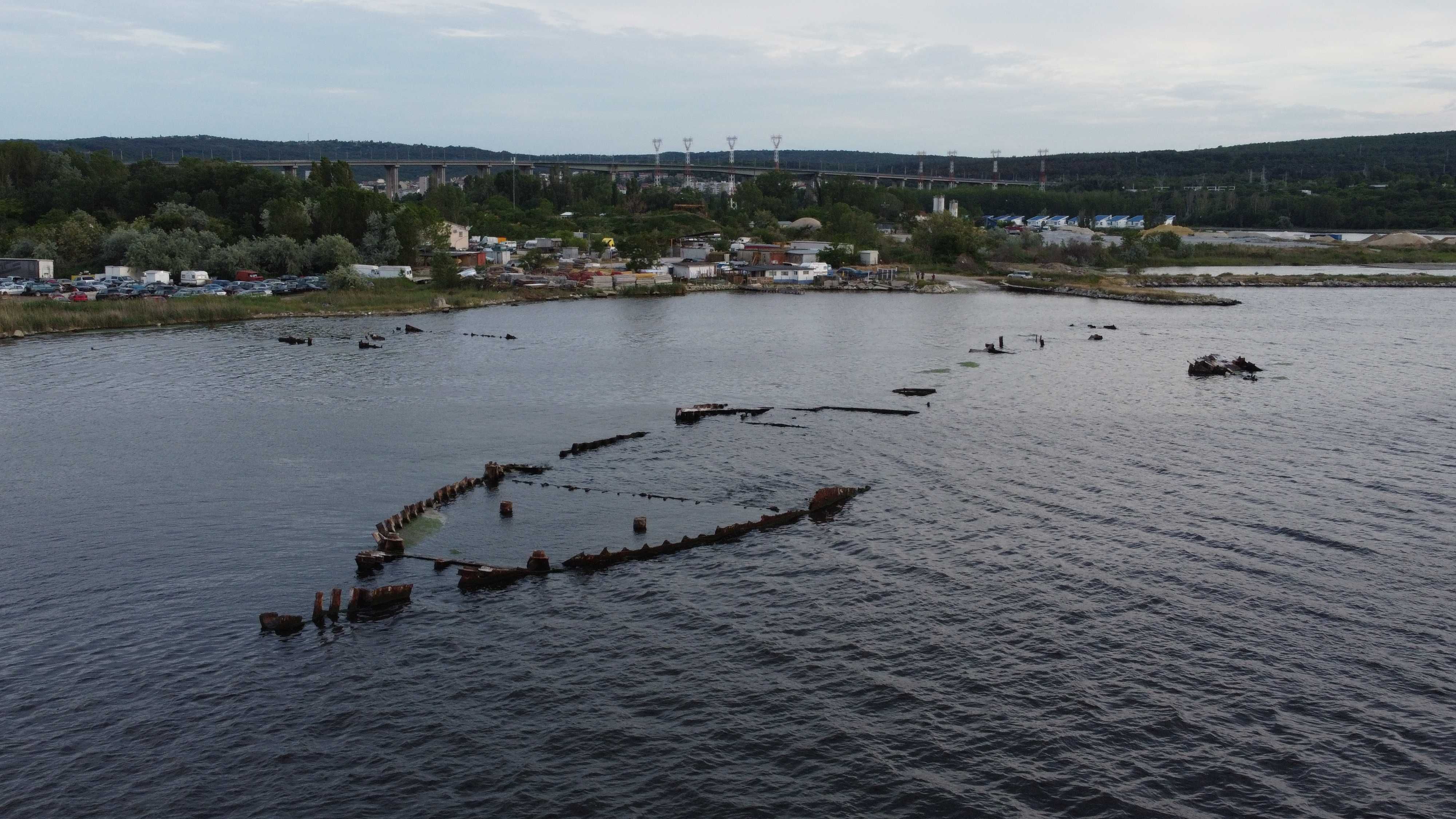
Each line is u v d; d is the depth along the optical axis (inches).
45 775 2004.2
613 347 7076.8
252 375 5748.0
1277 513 3412.9
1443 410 4968.0
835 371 6161.4
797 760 2059.5
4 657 2437.3
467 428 4613.7
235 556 3065.9
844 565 2999.5
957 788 1974.7
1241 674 2356.1
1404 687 2303.2
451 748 2097.7
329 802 1935.3
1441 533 3213.6
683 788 1975.9
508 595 2807.6
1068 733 2143.2
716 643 2532.0
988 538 3206.2
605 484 3789.4
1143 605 2709.2
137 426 4557.1
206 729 2159.2
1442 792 1953.7
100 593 2800.2
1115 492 3656.5
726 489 3737.7
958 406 5108.3
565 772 2021.4
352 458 4106.8
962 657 2445.9
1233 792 1962.4
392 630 2598.4
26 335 6909.5
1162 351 6993.1
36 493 3622.0
